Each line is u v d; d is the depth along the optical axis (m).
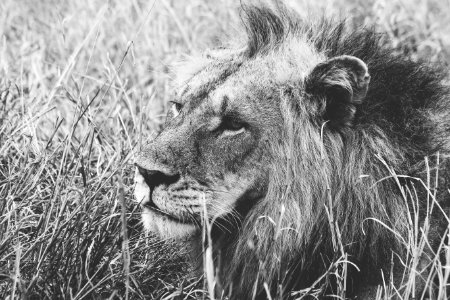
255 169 9.01
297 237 9.02
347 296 9.16
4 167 10.72
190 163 8.87
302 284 9.21
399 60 9.81
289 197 9.00
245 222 9.23
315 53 9.56
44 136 11.98
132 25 16.08
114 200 9.84
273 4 10.47
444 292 8.27
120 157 10.72
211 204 8.93
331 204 8.59
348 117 9.05
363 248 9.05
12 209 9.23
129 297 9.16
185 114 9.17
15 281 7.99
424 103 9.58
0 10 16.72
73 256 9.24
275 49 9.45
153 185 8.88
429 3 17.39
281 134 9.02
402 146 9.18
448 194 9.41
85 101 12.73
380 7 16.84
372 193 9.02
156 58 14.98
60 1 17.16
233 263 9.43
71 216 9.05
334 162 9.08
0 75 13.39
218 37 11.38
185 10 17.03
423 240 8.38
